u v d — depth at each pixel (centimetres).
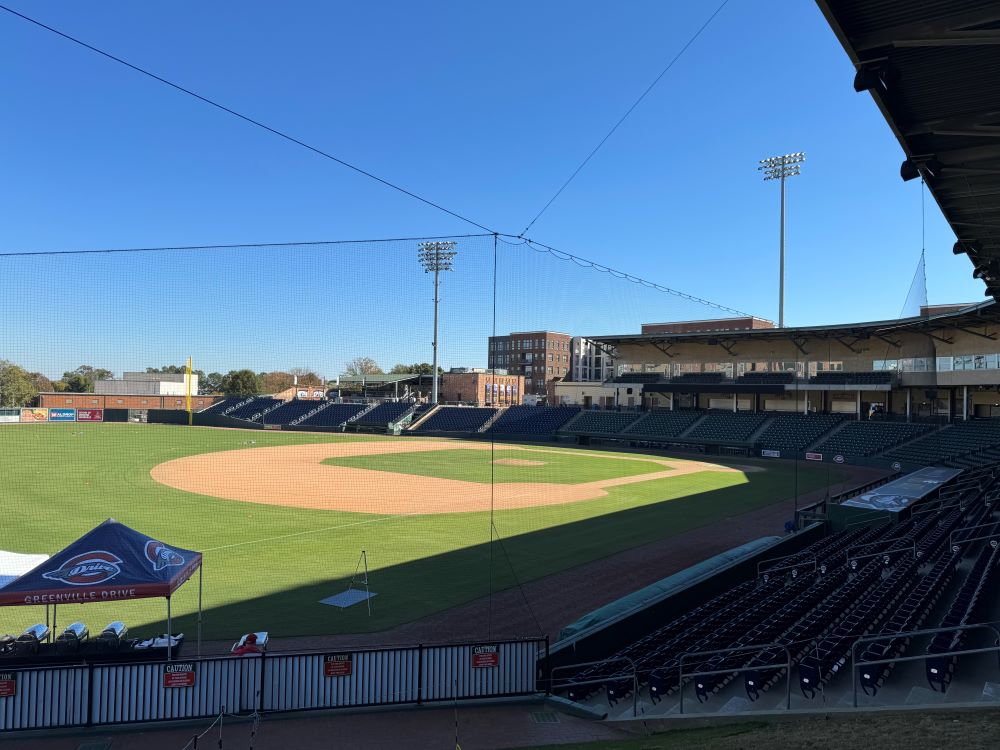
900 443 4766
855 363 5506
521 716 969
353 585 1717
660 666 1084
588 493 3422
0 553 1994
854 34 741
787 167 6462
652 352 6800
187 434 6569
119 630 1128
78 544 1112
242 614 1492
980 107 902
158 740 879
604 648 1274
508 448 6112
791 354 5872
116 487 3334
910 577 1409
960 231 1463
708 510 2911
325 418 7806
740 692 998
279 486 3491
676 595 1492
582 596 1658
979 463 3716
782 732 767
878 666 908
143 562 1112
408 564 1938
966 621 1038
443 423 7625
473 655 1035
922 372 4956
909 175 1098
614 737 870
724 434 6012
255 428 7606
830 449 5122
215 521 2550
